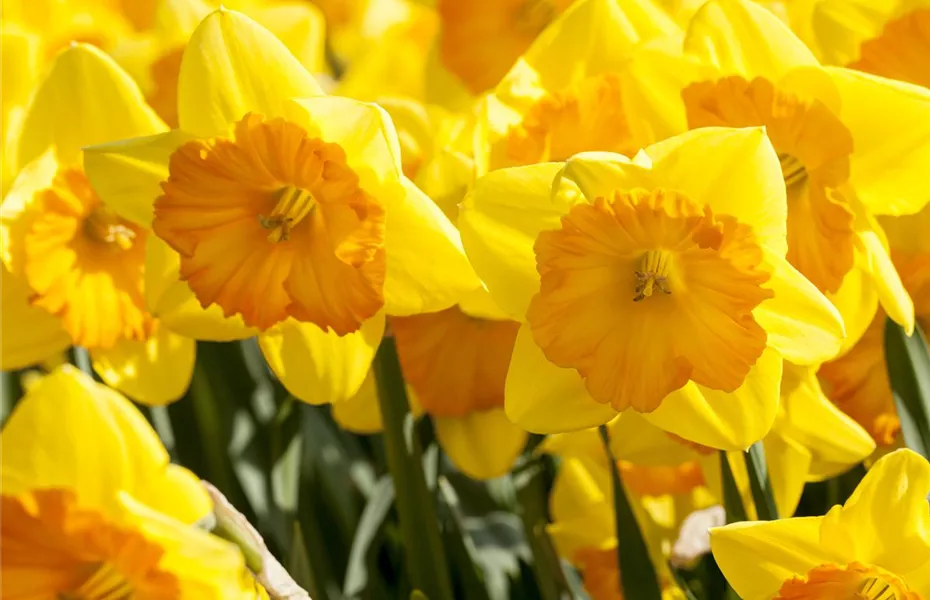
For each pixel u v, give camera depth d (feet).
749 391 2.26
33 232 2.39
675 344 2.27
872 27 2.37
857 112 2.30
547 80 2.41
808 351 2.24
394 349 2.37
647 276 2.27
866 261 2.30
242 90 2.31
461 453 2.48
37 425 2.17
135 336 2.42
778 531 2.21
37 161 2.41
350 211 2.28
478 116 2.37
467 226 2.26
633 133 2.36
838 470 2.37
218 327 2.35
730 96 2.30
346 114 2.28
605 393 2.26
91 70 2.39
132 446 2.17
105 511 2.16
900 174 2.31
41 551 2.18
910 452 2.18
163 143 2.31
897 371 2.33
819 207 2.29
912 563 2.20
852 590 2.20
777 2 2.45
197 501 2.18
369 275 2.28
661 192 2.23
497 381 2.44
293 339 2.35
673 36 2.38
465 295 2.30
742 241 2.23
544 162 2.33
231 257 2.32
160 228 2.30
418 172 2.42
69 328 2.40
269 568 2.20
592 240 2.25
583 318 2.27
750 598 2.23
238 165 2.29
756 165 2.23
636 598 2.37
